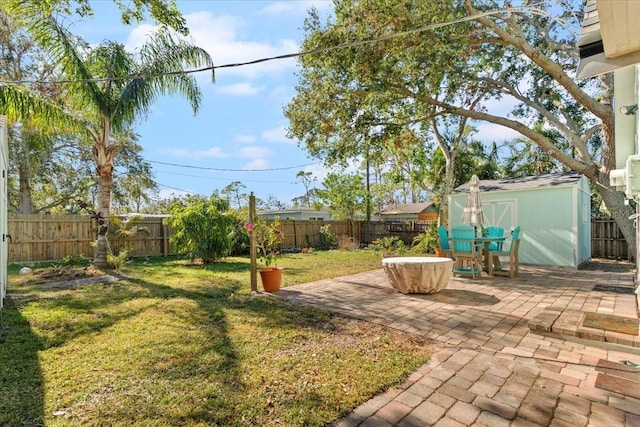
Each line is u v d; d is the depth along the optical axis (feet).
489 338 11.38
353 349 10.39
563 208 29.78
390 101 29.71
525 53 25.94
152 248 37.58
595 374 8.70
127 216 36.76
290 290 19.27
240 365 9.26
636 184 11.58
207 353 10.09
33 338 11.35
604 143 26.45
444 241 27.73
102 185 26.50
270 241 22.26
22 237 30.66
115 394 7.74
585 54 8.91
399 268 17.84
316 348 10.49
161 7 20.13
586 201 34.14
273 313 14.40
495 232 27.53
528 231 31.73
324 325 12.80
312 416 6.88
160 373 8.79
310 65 30.25
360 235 58.59
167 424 6.63
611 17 6.68
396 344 10.82
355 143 33.42
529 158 55.42
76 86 23.75
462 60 28.63
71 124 24.48
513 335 11.68
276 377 8.54
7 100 21.59
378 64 25.82
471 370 8.95
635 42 7.61
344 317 13.85
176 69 26.21
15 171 43.50
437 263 17.60
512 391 7.86
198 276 24.12
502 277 23.57
